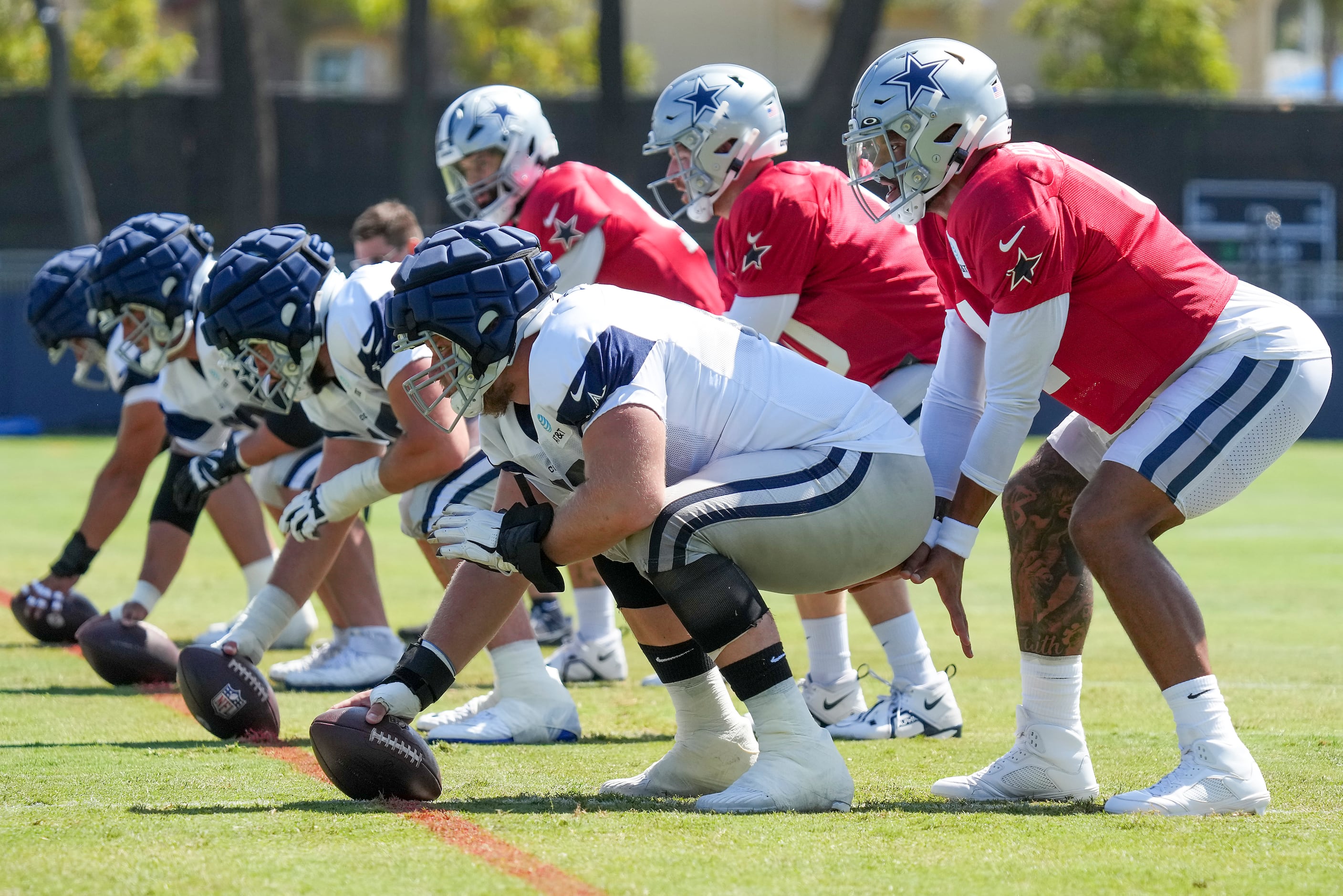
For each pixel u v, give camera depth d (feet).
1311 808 36.42
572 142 247.29
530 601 70.13
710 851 31.27
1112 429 37.65
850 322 50.67
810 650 51.03
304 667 57.11
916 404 50.42
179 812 34.99
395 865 29.96
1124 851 31.60
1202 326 36.47
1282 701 53.21
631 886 28.55
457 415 37.65
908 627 49.57
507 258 34.35
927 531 37.14
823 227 49.96
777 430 35.73
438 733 47.01
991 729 50.14
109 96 248.11
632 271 59.00
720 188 52.70
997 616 77.87
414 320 34.24
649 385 33.83
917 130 37.14
